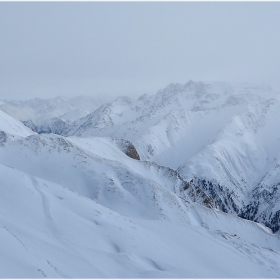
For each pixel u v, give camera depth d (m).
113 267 26.06
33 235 25.23
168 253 36.12
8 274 16.64
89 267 23.67
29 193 35.53
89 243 30.52
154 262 31.36
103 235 33.50
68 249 25.69
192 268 34.00
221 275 35.00
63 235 29.56
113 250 31.78
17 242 20.98
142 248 34.00
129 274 25.61
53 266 20.61
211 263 38.09
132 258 29.45
